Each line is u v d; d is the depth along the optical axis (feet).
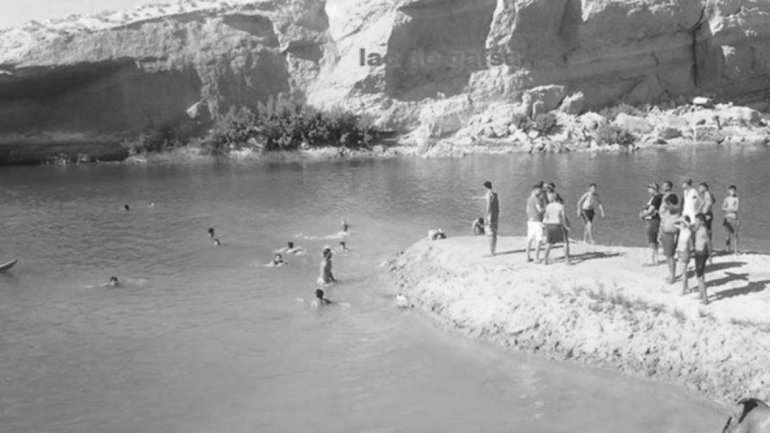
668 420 48.75
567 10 260.83
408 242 104.53
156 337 66.95
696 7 269.23
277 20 258.57
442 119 246.68
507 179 166.50
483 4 253.65
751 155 197.67
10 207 144.05
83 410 51.78
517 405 51.85
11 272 91.56
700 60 277.03
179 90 243.60
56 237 113.50
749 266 66.90
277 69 258.37
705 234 57.82
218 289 82.84
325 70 260.21
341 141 240.12
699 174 162.71
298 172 194.80
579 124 246.68
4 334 68.03
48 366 60.08
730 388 51.26
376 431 48.49
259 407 52.19
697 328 56.54
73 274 90.33
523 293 67.51
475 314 67.92
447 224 116.98
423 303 74.33
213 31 251.39
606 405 51.31
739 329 55.01
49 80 226.99
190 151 239.30
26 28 235.20
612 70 269.23
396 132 252.01
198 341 65.82
